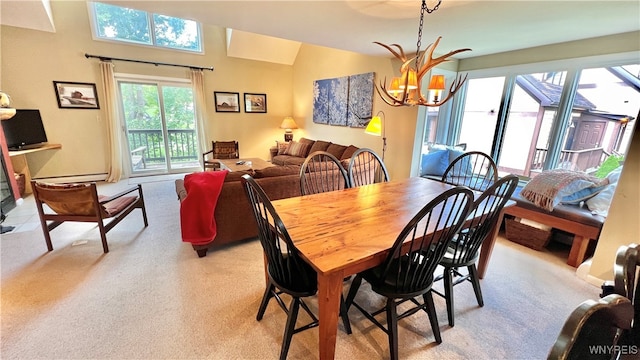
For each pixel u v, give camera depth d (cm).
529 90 325
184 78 535
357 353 150
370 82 429
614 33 251
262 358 146
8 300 183
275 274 147
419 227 148
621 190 194
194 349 150
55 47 426
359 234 137
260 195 124
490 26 239
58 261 232
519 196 281
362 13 215
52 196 228
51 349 148
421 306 158
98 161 489
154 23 489
